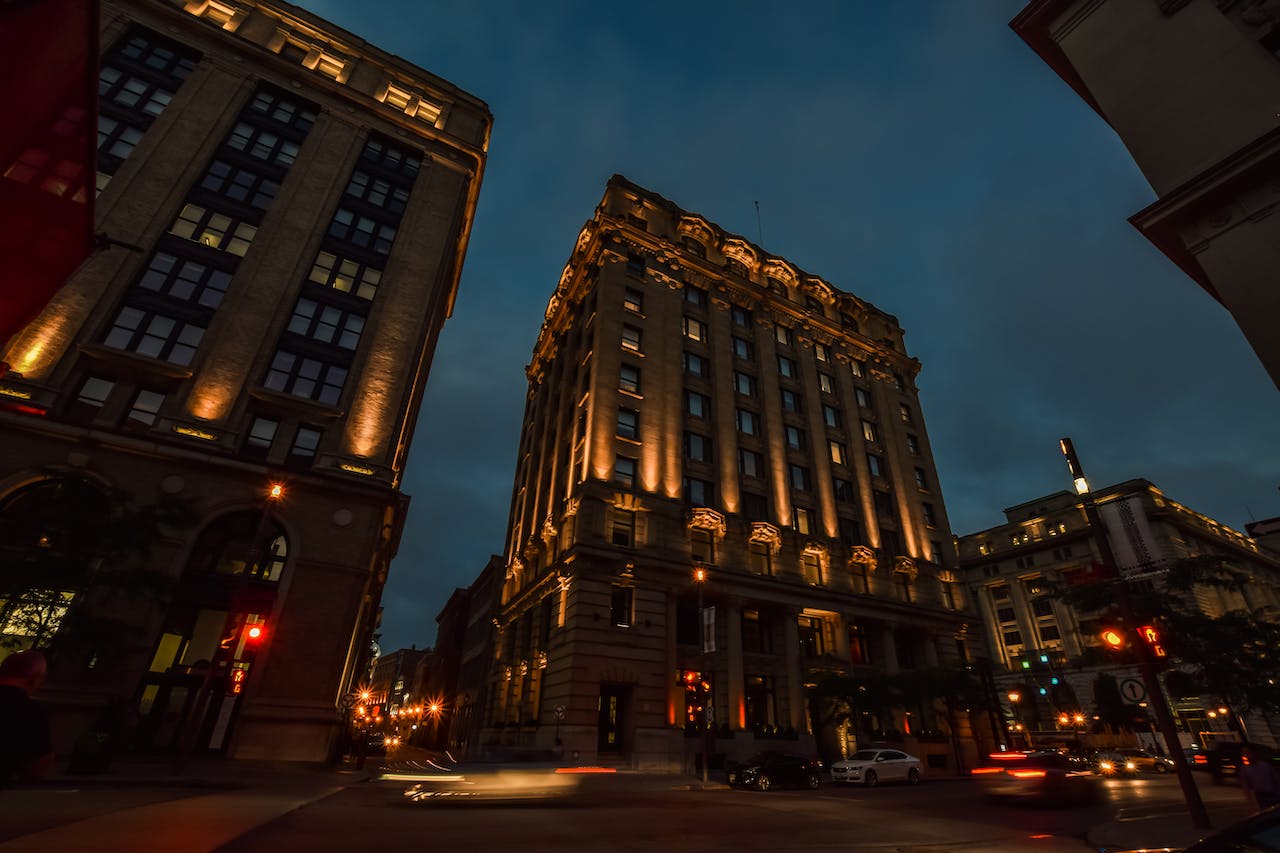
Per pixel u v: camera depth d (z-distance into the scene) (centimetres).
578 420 3775
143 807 900
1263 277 1088
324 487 2464
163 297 2570
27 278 423
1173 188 1229
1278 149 1084
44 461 2091
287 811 1006
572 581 2967
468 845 822
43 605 1636
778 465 4028
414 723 8131
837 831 1111
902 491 4700
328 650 2253
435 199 3550
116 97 2894
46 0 334
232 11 3566
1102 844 980
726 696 3078
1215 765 2634
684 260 4428
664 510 3341
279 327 2752
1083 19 1527
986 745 3919
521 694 3394
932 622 4144
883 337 5666
